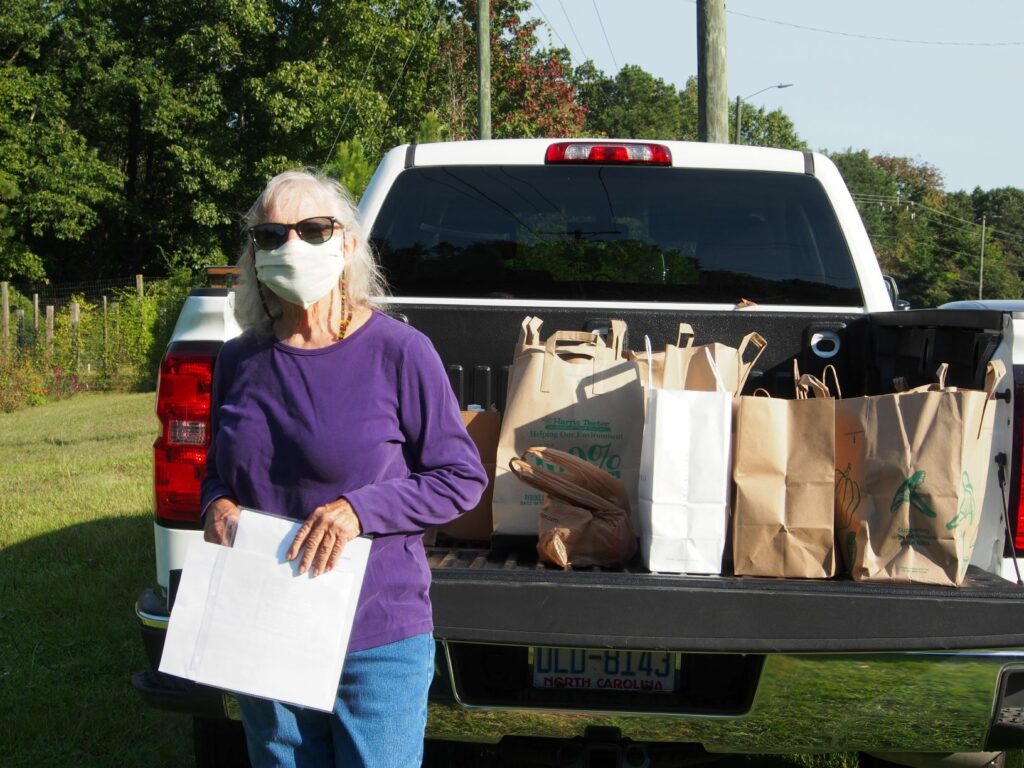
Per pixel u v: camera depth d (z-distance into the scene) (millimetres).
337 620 2135
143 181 37406
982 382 3055
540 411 3217
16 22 31953
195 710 3045
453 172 4184
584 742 3021
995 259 93500
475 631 2719
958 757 3047
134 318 19828
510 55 32312
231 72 32281
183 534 3094
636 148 4109
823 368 3818
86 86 33375
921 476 2811
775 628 2695
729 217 4172
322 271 2221
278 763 2311
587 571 2936
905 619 2686
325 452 2219
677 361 3340
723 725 2834
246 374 2305
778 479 2924
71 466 10062
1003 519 2941
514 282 4227
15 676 4633
